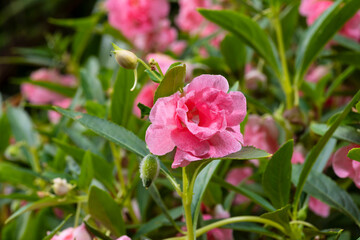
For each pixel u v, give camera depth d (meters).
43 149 0.55
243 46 0.51
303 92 0.51
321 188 0.40
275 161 0.37
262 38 0.47
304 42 0.47
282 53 0.48
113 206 0.39
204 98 0.32
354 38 0.52
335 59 0.47
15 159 0.55
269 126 0.45
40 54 0.76
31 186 0.47
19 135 0.55
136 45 0.72
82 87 0.51
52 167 0.50
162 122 0.31
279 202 0.39
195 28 0.74
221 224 0.38
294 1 0.51
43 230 0.48
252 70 0.58
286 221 0.37
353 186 0.48
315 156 0.37
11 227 0.52
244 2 0.51
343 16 0.44
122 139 0.36
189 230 0.36
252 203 0.48
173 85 0.33
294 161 0.45
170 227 0.43
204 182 0.38
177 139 0.32
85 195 0.45
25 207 0.42
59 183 0.42
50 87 0.63
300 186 0.39
